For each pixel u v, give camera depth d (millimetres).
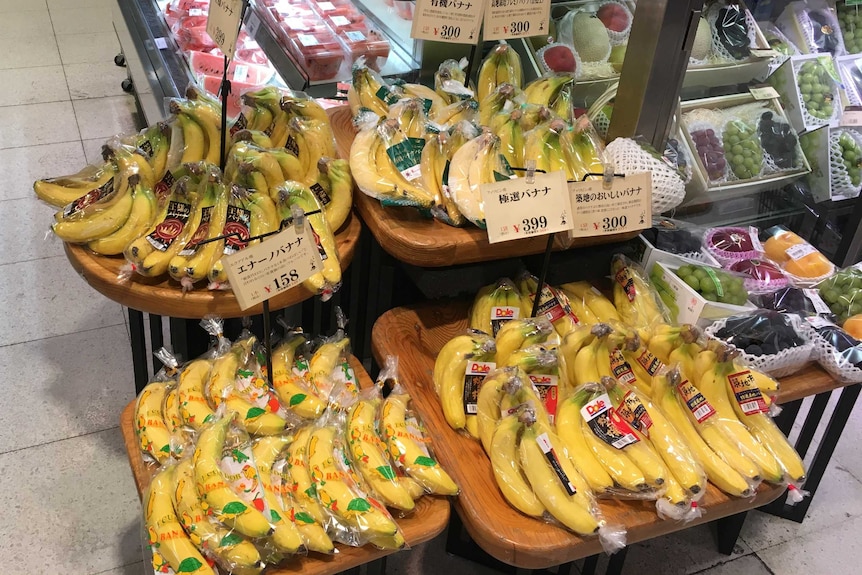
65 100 4434
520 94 2102
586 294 1975
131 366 2754
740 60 2619
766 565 2275
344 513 1356
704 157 2438
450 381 1659
